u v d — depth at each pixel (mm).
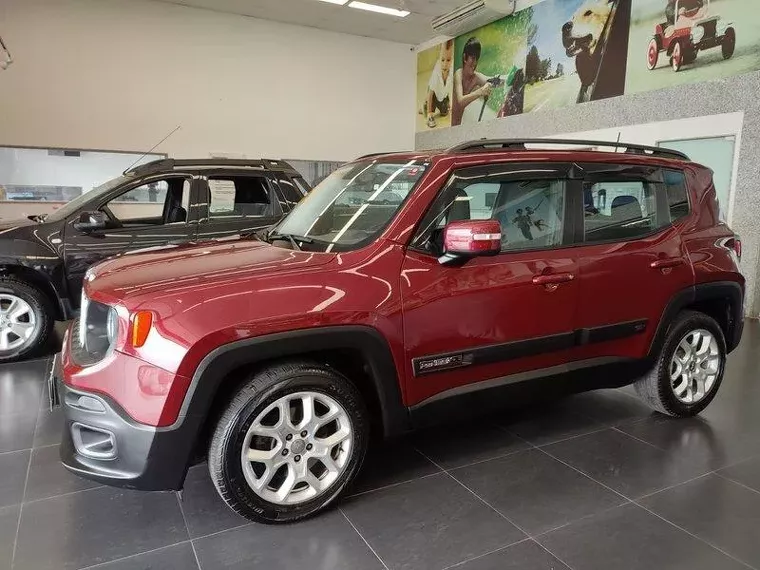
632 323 2807
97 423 1896
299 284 2043
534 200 2572
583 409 3348
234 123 9891
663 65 6875
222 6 9258
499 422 3158
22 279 4184
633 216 2863
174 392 1841
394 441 2906
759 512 2268
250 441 2020
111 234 4410
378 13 9648
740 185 6102
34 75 8273
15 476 2508
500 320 2412
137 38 8914
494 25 9555
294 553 1976
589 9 7840
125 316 1883
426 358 2264
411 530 2121
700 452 2785
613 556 1981
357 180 2711
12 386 3678
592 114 7910
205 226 4656
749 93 5965
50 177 8617
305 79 10469
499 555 1981
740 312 3273
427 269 2258
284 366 2049
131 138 9070
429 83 11328
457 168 2422
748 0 5914
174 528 2121
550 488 2438
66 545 2010
